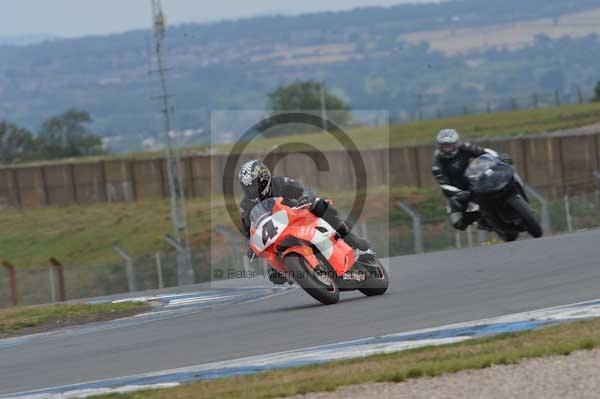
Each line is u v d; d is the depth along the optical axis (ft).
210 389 84.94
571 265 143.95
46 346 128.98
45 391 93.66
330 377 83.35
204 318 138.72
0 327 157.28
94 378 98.73
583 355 83.30
